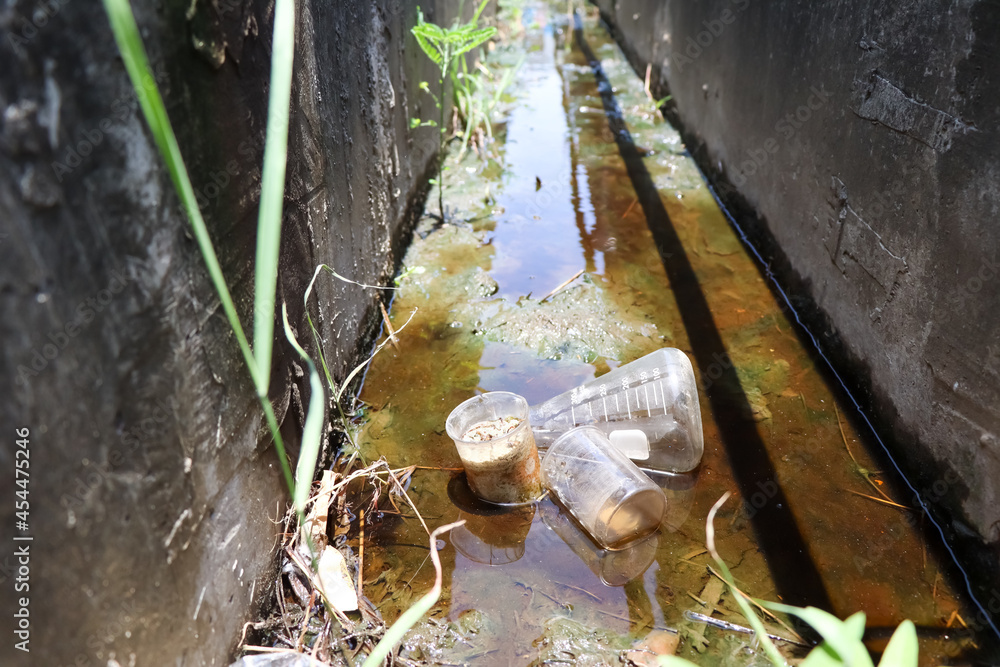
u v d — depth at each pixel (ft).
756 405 6.72
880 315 6.34
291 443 5.31
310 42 5.70
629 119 15.05
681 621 4.65
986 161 4.82
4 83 2.39
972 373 4.99
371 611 4.78
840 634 3.25
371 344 7.81
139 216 3.19
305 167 5.57
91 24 2.82
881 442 6.26
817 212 7.80
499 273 9.13
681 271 9.12
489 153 13.15
